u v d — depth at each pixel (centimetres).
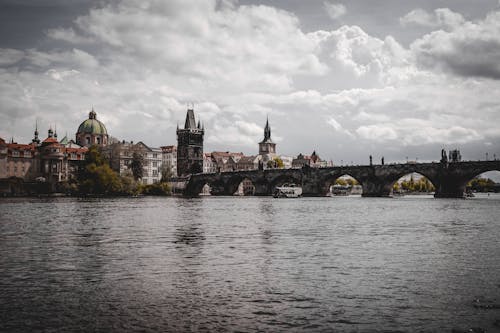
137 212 9338
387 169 19238
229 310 2183
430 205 12150
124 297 2395
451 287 2566
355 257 3531
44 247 4084
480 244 4234
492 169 16262
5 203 13950
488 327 1928
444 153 17550
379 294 2434
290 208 11081
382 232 5300
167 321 2030
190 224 6425
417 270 3027
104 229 5700
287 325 1984
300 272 2977
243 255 3631
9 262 3341
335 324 1994
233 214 8712
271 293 2466
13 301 2322
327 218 7562
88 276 2873
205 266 3181
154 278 2819
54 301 2322
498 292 2455
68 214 8650
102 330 1923
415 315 2092
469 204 12688
